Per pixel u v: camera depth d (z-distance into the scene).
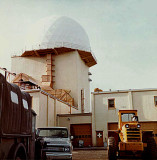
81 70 51.34
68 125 33.38
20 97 6.87
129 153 13.10
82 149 27.38
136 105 31.30
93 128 32.19
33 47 48.09
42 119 28.50
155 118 30.45
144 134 12.52
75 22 53.66
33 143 8.37
